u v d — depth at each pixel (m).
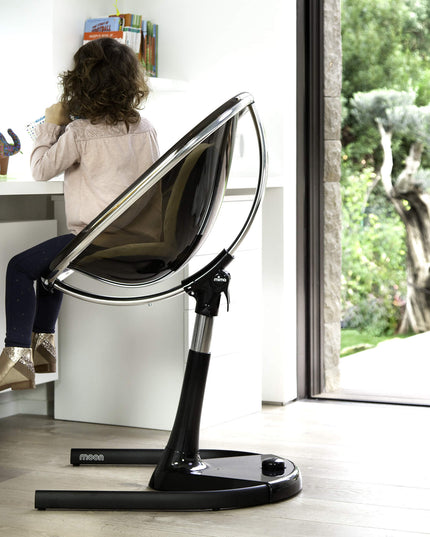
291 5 3.46
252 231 3.24
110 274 2.20
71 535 2.01
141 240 2.08
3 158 2.88
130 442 2.89
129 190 1.96
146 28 3.54
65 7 3.26
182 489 2.25
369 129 4.80
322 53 3.58
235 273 3.17
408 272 4.79
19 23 3.23
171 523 2.09
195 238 2.16
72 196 2.64
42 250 2.56
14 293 2.53
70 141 2.59
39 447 2.83
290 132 3.49
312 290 3.62
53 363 2.71
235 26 3.49
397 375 4.14
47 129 2.65
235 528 2.05
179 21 3.58
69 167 2.66
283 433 3.00
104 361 3.13
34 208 3.36
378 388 3.87
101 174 2.60
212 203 2.14
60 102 2.67
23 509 2.19
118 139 2.61
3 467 2.59
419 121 4.73
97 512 2.17
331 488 2.36
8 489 2.37
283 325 3.48
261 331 3.50
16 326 2.52
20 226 2.96
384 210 4.80
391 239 4.79
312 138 3.58
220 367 3.13
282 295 3.47
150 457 2.58
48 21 3.19
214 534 2.01
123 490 2.34
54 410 3.24
